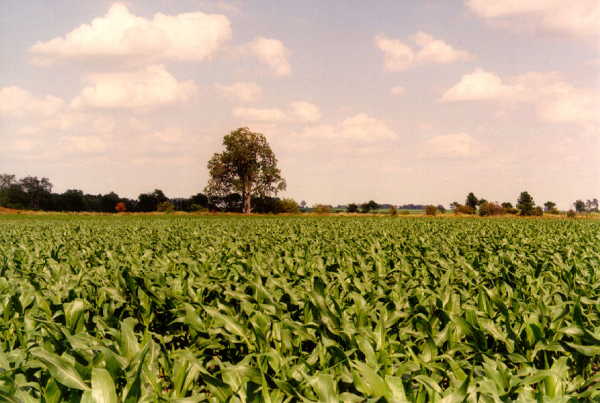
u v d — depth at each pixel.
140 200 120.06
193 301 5.64
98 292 6.25
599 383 3.12
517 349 4.11
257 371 2.96
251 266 7.76
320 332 4.15
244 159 98.06
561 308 4.66
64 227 27.33
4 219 52.28
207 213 76.62
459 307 5.01
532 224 32.53
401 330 4.41
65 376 2.59
